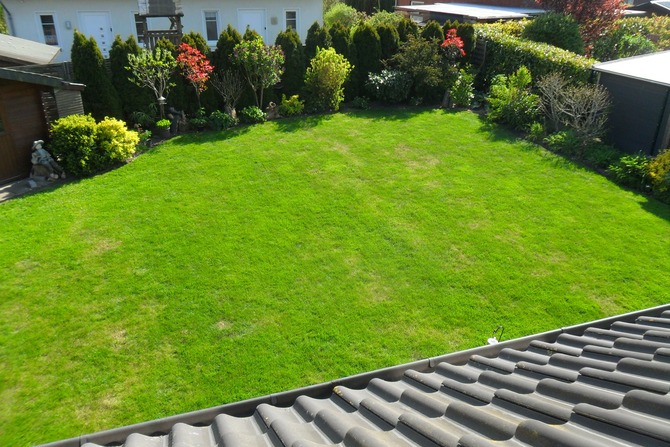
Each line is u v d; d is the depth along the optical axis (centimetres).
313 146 1341
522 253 902
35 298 776
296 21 2267
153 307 763
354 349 690
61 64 1274
